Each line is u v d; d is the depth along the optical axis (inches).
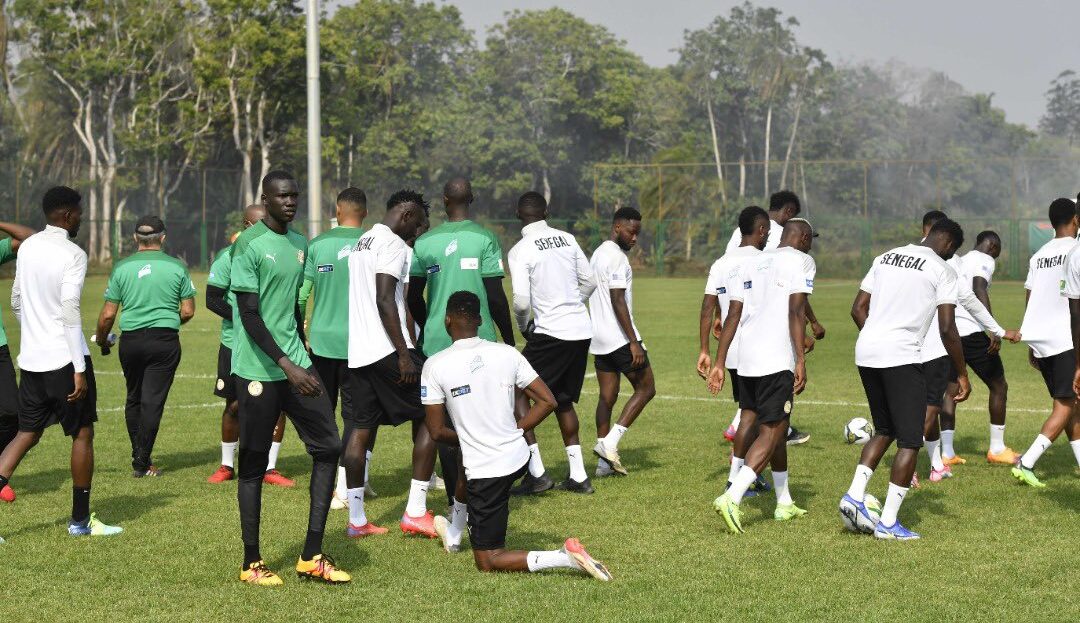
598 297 542.9
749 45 4891.7
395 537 423.8
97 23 3531.0
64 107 3649.1
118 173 3646.7
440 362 364.2
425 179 4333.2
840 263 3105.3
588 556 357.1
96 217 3486.7
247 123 3582.7
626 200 4439.0
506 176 4409.5
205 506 472.1
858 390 842.8
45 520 446.6
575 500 484.7
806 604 332.2
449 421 419.5
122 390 846.5
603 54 4562.0
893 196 4269.2
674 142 4778.5
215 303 515.8
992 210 4291.3
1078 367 454.9
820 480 524.7
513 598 339.3
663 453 597.9
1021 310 1651.1
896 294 424.5
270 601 339.3
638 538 416.8
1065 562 378.9
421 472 426.9
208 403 784.3
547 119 4507.9
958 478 529.7
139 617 324.2
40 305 419.2
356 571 374.3
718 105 4965.6
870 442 429.1
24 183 3476.9
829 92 4997.5
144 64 3656.5
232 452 530.9
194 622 319.9
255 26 3452.3
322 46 3654.0
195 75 3565.5
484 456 363.6
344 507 476.1
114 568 375.9
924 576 362.6
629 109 4635.8
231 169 3735.2
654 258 3373.5
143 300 534.9
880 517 419.2
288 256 362.3
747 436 470.3
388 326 415.5
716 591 346.0
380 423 442.6
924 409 419.5
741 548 401.4
